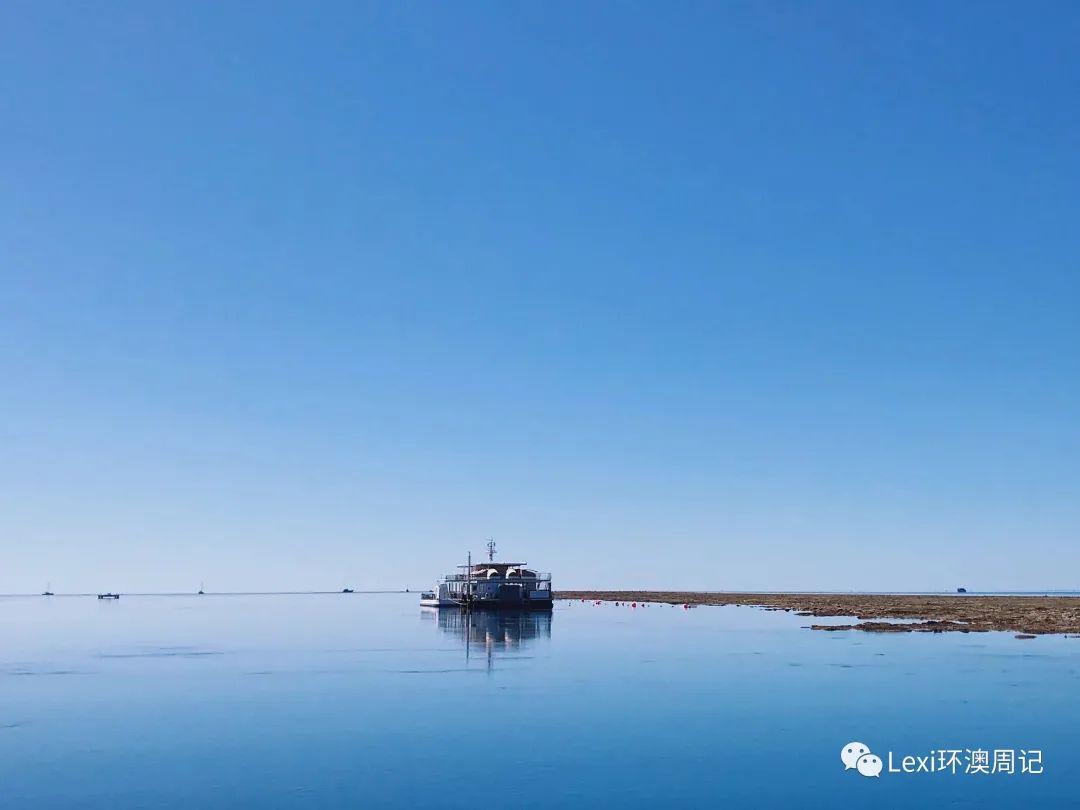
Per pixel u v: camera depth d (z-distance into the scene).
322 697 60.69
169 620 198.12
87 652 100.94
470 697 60.09
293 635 129.62
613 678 69.75
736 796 36.03
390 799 35.34
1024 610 165.25
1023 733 47.28
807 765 40.75
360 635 127.25
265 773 39.38
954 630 114.44
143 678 72.81
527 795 35.91
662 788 37.00
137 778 38.66
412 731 48.22
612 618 168.62
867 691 61.12
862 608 191.25
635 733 47.44
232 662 86.19
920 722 50.19
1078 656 82.69
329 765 40.72
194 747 44.62
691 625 140.25
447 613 198.38
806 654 87.06
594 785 37.38
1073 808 34.88
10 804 34.97
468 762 41.19
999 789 37.28
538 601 190.50
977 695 59.03
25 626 168.75
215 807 34.38
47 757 42.62
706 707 55.31
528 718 51.94
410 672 75.25
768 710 54.19
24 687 67.50
